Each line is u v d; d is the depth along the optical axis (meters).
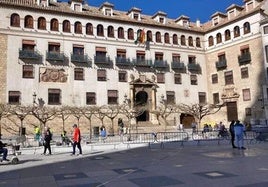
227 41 49.41
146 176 10.35
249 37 45.81
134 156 17.05
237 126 19.16
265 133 25.88
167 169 11.73
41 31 41.12
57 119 40.00
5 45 38.78
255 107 44.12
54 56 40.75
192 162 13.52
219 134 29.00
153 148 22.05
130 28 47.44
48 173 11.82
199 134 31.30
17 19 40.03
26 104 38.62
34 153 20.92
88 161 15.39
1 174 11.92
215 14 53.16
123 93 45.16
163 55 49.44
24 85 38.97
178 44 51.06
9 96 38.03
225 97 48.81
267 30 43.44
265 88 42.91
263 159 13.55
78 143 18.97
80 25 43.97
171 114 47.50
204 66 52.97
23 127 37.59
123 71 45.69
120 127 37.09
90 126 39.16
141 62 46.69
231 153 16.59
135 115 43.19
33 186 9.33
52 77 40.75
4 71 38.22
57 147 22.73
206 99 51.88
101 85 43.72
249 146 20.67
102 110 42.66
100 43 44.81
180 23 53.66
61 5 45.56
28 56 39.28
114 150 21.38
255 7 46.25
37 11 41.22
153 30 49.28
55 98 40.56
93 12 46.44
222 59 50.12
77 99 41.81
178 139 27.14
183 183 8.97
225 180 9.14
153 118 46.41
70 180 10.11
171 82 49.22
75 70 42.38
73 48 43.00
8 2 39.47
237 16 47.72
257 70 44.28
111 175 10.83
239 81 46.84
